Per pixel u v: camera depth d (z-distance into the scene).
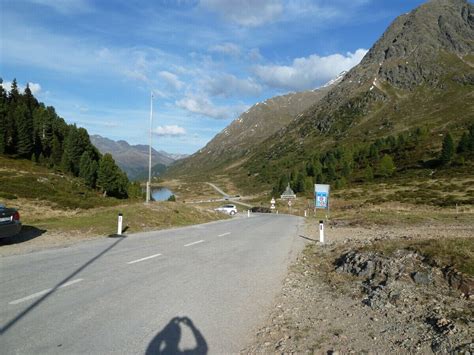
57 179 79.62
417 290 8.20
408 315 6.93
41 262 10.24
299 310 7.21
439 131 149.25
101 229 18.98
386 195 71.31
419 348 5.46
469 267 8.62
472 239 11.18
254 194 163.12
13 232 13.09
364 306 7.61
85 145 119.25
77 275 8.78
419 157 109.94
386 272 9.41
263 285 9.01
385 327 6.37
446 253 9.52
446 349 5.30
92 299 6.96
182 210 31.88
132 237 17.11
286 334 5.89
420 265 9.43
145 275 9.20
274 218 43.25
